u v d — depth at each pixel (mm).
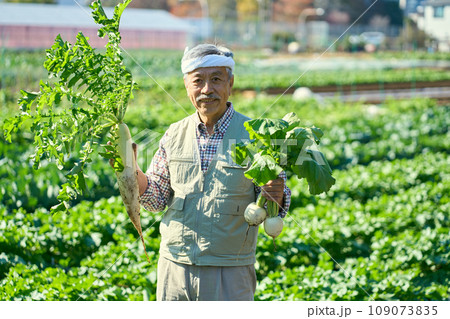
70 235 5727
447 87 25031
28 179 7016
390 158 10906
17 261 5164
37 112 2662
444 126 13477
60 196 2721
